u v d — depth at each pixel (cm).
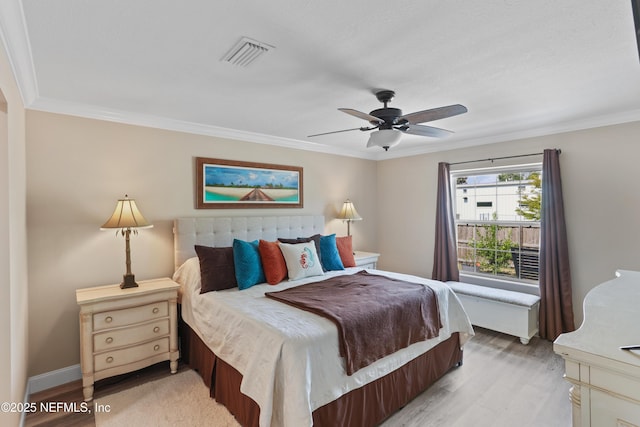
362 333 202
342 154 480
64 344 262
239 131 361
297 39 168
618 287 196
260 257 308
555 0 137
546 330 339
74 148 267
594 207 321
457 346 284
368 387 204
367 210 518
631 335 113
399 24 155
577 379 100
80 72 204
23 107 228
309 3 138
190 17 147
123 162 292
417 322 242
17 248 192
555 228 334
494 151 395
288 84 227
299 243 337
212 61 192
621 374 91
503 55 187
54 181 258
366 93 245
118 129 290
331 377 182
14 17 141
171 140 321
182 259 314
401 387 227
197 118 311
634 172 299
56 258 259
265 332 189
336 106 276
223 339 222
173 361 273
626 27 158
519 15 147
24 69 191
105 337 241
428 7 141
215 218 338
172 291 273
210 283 276
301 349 174
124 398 237
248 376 187
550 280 336
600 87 238
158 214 312
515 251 388
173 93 243
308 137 396
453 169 435
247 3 137
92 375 235
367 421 202
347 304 225
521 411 222
